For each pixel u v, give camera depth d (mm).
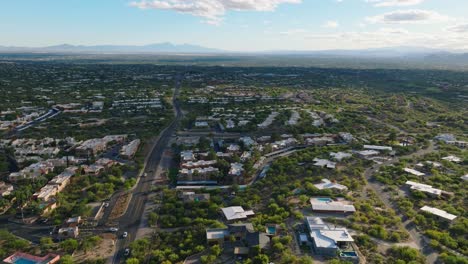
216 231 170250
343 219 180000
